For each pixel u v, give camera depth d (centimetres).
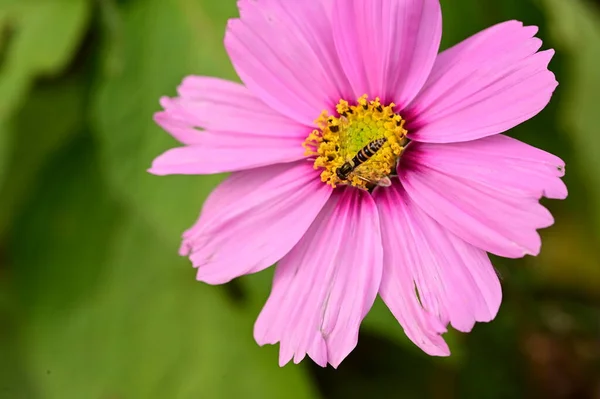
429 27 30
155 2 35
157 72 35
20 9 36
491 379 37
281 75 31
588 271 38
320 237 30
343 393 37
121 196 36
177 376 36
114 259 37
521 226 28
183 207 34
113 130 34
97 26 37
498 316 37
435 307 29
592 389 38
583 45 36
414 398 37
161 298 36
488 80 29
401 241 29
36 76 36
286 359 29
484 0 34
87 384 36
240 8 30
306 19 30
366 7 30
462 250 29
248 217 30
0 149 35
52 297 37
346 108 31
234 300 36
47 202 37
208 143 30
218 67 35
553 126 37
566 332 38
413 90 30
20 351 37
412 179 30
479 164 29
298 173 31
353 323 29
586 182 37
